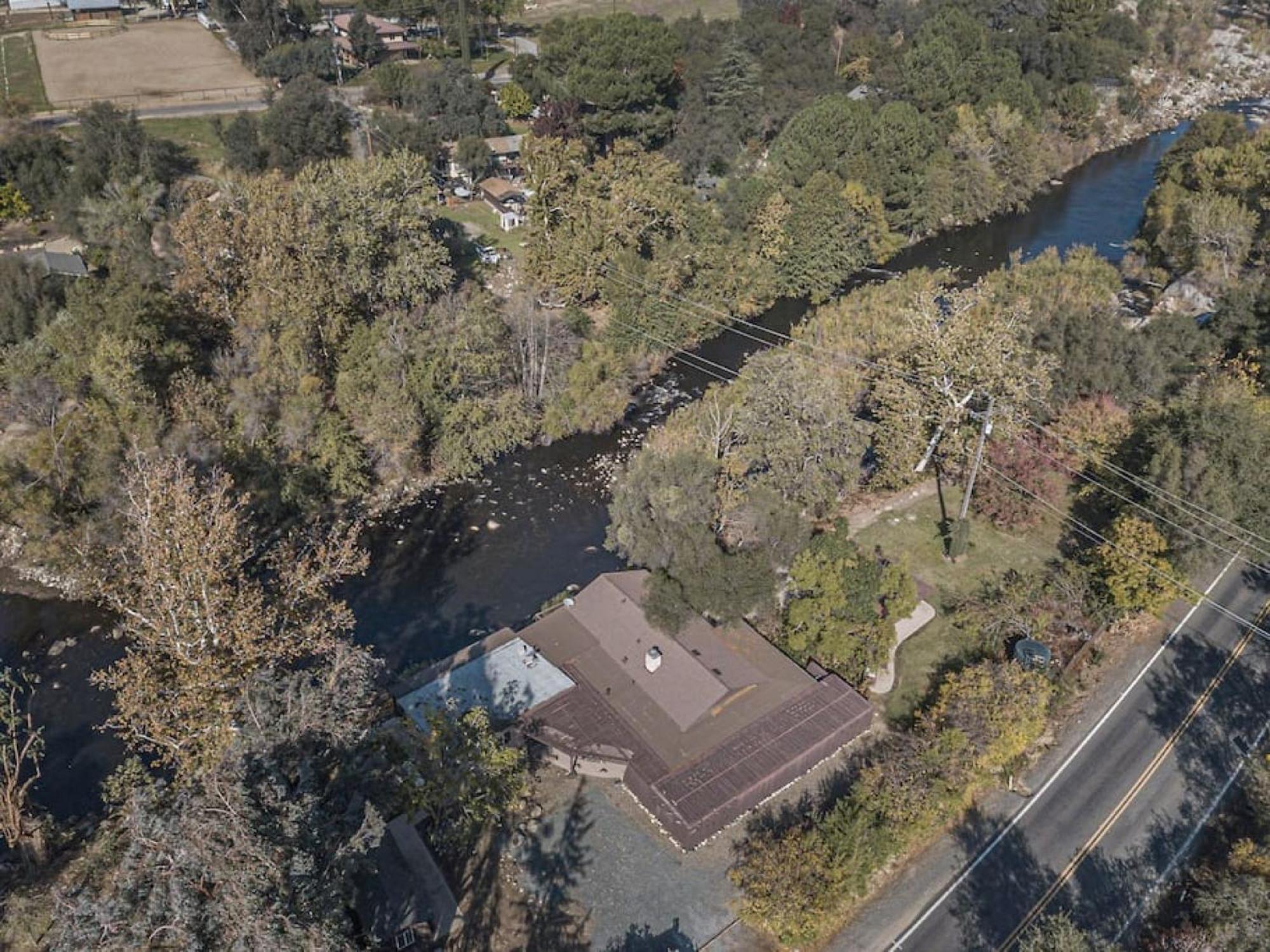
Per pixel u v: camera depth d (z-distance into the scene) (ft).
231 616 152.76
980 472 233.14
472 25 562.25
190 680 144.15
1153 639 196.85
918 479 249.96
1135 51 566.77
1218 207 336.29
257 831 101.30
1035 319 259.19
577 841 153.99
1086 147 505.25
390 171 289.33
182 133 417.28
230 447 224.94
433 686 170.60
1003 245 410.31
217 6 538.88
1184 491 206.39
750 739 163.53
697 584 177.68
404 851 149.38
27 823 151.53
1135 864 151.74
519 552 231.09
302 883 103.09
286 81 479.41
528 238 342.03
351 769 136.98
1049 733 175.11
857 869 144.36
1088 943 128.26
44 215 346.33
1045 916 143.54
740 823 157.38
